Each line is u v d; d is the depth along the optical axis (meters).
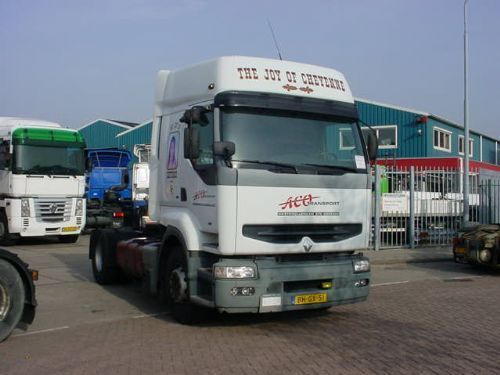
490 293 10.07
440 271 13.16
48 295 10.02
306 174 7.01
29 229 17.73
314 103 7.34
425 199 16.95
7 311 6.75
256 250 6.74
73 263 14.22
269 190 6.80
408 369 5.62
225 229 6.64
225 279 6.61
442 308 8.69
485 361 5.87
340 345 6.53
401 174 16.91
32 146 17.84
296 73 7.41
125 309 8.82
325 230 7.20
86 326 7.70
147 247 8.66
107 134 42.19
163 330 7.39
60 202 18.34
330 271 7.13
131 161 25.77
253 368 5.70
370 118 30.72
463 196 17.17
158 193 8.57
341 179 7.27
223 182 6.66
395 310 8.54
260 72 7.18
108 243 10.77
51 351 6.45
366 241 7.54
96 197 23.39
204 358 6.07
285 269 6.84
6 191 17.84
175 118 8.17
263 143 6.94
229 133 6.81
